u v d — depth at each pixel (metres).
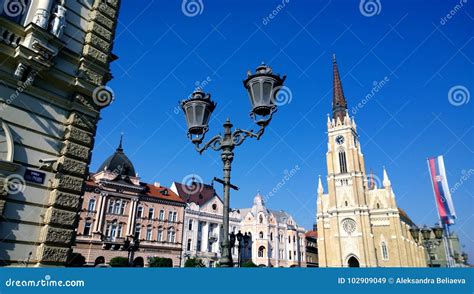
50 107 9.97
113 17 12.59
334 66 98.50
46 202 9.34
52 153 9.77
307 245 96.06
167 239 54.22
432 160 30.59
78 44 11.23
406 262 71.62
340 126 88.00
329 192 83.06
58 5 10.54
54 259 9.01
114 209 48.91
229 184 6.51
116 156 53.00
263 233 80.62
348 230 77.50
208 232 62.91
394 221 75.81
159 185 59.53
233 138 6.73
